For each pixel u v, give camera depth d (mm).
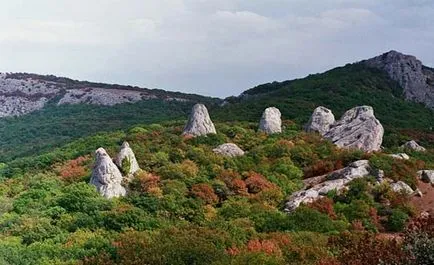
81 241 27984
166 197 34438
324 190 37156
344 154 44219
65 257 25641
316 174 42281
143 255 21906
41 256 26016
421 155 49625
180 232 25484
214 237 25000
